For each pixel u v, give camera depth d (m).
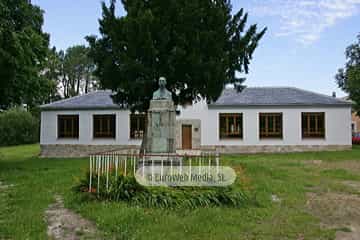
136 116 21.69
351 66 31.69
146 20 11.08
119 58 11.77
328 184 9.26
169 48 12.00
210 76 11.58
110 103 22.12
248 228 5.02
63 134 22.12
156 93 9.46
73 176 9.64
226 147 21.52
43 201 6.82
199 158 8.25
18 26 14.48
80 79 59.09
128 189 6.53
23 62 13.57
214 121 21.62
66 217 5.67
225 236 4.62
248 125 21.55
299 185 8.91
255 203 6.56
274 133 21.66
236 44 12.68
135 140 21.59
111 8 12.86
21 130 35.62
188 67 11.84
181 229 4.85
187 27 11.64
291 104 21.38
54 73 54.66
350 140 21.28
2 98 15.41
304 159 16.55
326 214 6.09
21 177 10.56
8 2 13.76
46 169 13.09
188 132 21.61
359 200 7.29
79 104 22.11
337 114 21.42
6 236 4.64
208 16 12.03
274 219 5.58
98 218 5.32
